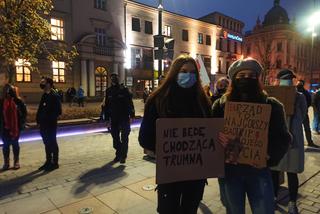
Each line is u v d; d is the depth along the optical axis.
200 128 2.04
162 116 2.04
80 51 24.88
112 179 4.62
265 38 60.41
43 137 5.28
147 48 31.38
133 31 30.08
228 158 2.12
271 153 2.10
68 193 4.03
